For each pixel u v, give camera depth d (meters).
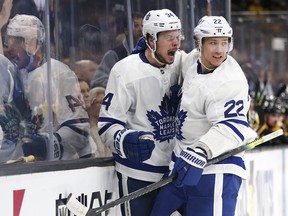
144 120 7.15
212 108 6.71
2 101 6.73
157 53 7.04
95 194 7.08
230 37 6.78
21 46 6.91
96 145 7.71
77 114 7.54
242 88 6.75
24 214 6.39
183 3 8.40
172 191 7.01
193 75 6.93
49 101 7.14
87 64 7.76
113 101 7.05
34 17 7.04
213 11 8.60
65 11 7.50
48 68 7.15
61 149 7.31
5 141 6.74
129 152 6.88
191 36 8.44
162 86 7.18
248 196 9.00
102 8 7.92
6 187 6.22
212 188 6.81
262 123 10.56
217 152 6.63
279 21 16.58
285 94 11.96
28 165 6.44
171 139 7.26
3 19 6.77
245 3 17.52
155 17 6.95
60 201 6.71
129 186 7.17
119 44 8.10
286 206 10.09
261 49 16.31
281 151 9.93
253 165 9.11
